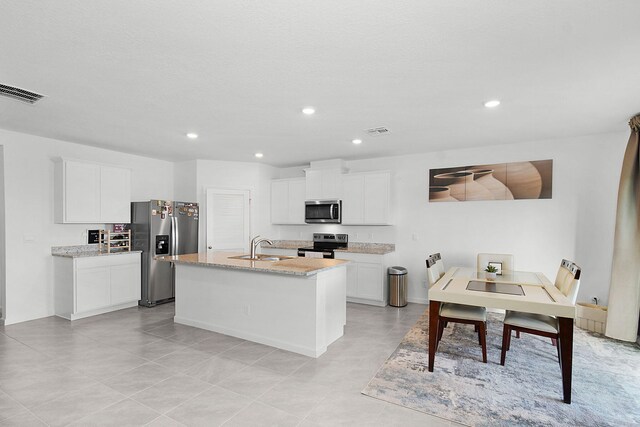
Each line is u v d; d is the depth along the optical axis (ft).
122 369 9.62
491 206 15.88
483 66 7.68
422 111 10.85
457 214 16.66
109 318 14.66
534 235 14.98
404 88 8.98
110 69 7.86
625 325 11.73
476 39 6.53
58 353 10.75
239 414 7.42
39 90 9.14
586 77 8.22
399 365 9.93
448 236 16.87
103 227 16.56
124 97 9.66
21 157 13.87
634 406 7.79
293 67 7.77
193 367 9.77
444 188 16.89
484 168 15.97
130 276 16.28
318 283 10.75
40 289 14.56
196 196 19.39
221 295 12.81
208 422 7.12
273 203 21.54
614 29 6.13
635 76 8.12
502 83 8.63
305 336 10.81
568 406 7.78
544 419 7.27
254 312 11.94
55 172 14.78
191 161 19.65
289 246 21.22
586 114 11.11
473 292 9.27
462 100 9.86
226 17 5.81
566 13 5.66
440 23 5.99
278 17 5.81
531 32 6.26
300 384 8.79
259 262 12.14
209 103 10.17
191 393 8.30
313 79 8.43
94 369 9.61
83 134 13.91
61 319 14.40
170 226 17.51
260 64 7.61
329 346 11.45
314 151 17.16
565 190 14.38
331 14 5.72
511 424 7.09
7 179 13.51
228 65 7.66
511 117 11.47
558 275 11.55
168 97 9.68
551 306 8.07
